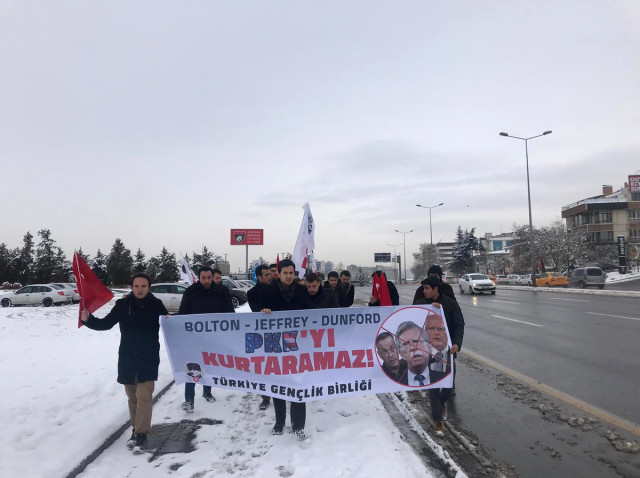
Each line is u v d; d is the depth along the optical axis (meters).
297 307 5.01
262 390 4.79
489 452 4.39
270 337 4.91
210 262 68.44
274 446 4.36
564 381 6.84
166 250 68.50
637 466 4.02
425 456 4.22
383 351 4.97
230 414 5.40
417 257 116.19
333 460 3.96
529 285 43.56
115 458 4.15
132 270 66.12
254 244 55.78
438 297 5.19
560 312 16.45
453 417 5.42
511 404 5.87
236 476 3.73
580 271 34.88
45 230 62.97
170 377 7.05
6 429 4.62
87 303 4.47
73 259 4.51
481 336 11.41
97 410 5.34
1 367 7.69
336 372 4.88
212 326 4.90
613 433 4.76
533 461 4.16
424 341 5.02
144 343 4.52
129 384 4.47
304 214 9.55
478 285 30.34
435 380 4.96
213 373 4.86
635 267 52.81
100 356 8.66
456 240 85.00
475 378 7.25
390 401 6.16
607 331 11.41
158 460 4.09
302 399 4.73
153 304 4.66
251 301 5.84
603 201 68.25
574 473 3.91
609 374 7.12
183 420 5.20
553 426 5.04
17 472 3.65
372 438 4.46
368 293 36.34
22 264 64.19
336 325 4.96
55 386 6.40
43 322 15.82
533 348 9.55
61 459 3.94
